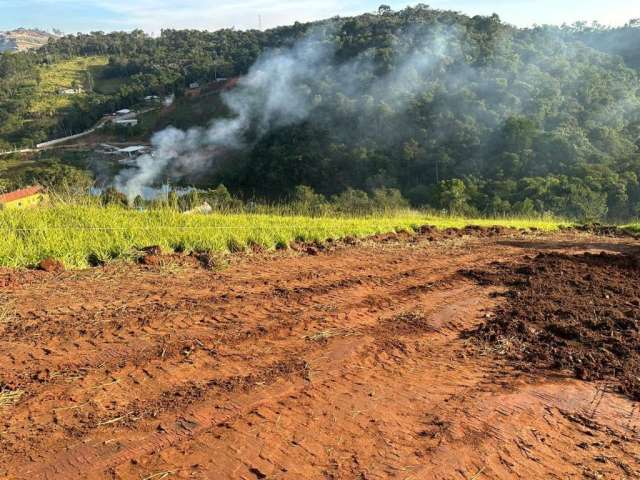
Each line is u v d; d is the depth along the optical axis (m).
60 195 8.56
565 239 11.65
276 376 3.51
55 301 4.51
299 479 2.49
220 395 3.20
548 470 2.72
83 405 2.96
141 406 3.00
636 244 11.49
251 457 2.62
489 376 3.79
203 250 6.72
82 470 2.43
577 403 3.44
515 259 8.03
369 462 2.66
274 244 7.52
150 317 4.31
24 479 2.34
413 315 5.03
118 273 5.50
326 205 14.98
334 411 3.12
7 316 4.09
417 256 7.96
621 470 2.76
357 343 4.21
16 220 6.48
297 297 5.27
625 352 4.21
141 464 2.50
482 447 2.87
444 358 4.09
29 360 3.41
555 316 5.08
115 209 8.16
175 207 9.30
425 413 3.20
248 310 4.73
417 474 2.60
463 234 11.02
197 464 2.53
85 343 3.74
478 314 5.18
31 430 2.69
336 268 6.67
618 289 6.15
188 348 3.81
